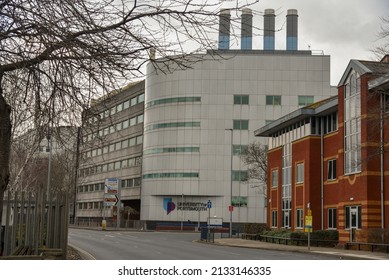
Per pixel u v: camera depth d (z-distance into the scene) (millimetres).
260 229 51938
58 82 7457
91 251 27938
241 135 83125
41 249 14094
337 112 42531
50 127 8125
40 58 7191
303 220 44656
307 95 82875
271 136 54719
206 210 84188
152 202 86688
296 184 46812
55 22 6875
